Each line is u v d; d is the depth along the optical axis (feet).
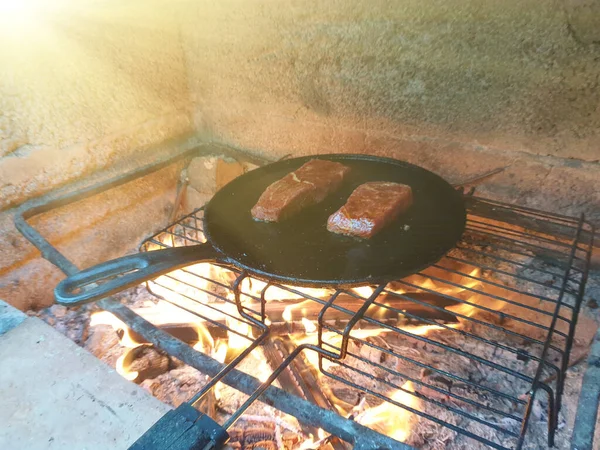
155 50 6.02
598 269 4.72
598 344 3.04
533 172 4.60
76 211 5.71
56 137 5.25
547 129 4.30
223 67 6.14
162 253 3.40
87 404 2.83
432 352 4.94
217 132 6.88
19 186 5.08
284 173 5.30
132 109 6.02
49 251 4.33
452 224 4.08
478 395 4.47
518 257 5.04
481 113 4.56
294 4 5.08
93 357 3.17
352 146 5.73
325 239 4.04
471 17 4.13
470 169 4.99
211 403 4.50
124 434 2.65
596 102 3.93
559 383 2.83
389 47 4.73
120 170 6.13
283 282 3.33
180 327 5.03
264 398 2.84
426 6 4.31
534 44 3.94
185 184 7.16
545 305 4.78
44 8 4.62
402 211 4.33
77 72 5.22
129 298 5.77
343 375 4.73
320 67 5.33
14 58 4.60
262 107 6.16
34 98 4.91
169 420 2.43
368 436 2.56
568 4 3.63
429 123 4.96
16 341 3.29
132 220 6.49
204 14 5.82
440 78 4.60
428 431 4.21
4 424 2.72
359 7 4.69
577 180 4.39
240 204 4.65
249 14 5.48
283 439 4.26
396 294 3.40
